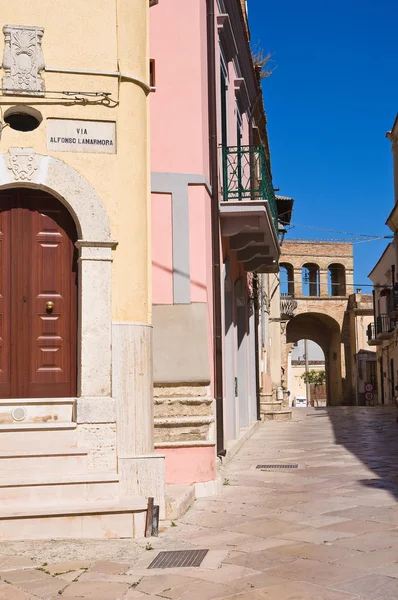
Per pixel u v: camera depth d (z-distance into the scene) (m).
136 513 7.58
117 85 8.70
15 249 8.62
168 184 10.76
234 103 15.91
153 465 8.19
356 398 48.94
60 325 8.65
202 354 10.37
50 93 8.53
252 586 5.73
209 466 9.98
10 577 6.21
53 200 8.73
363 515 8.09
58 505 7.63
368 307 49.28
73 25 8.70
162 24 11.10
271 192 15.98
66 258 8.70
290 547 6.84
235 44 15.35
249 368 19.91
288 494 9.66
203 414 10.09
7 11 8.55
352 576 5.84
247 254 16.03
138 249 8.65
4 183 8.34
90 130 8.60
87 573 6.28
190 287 10.62
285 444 16.31
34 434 8.06
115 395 8.28
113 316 8.42
